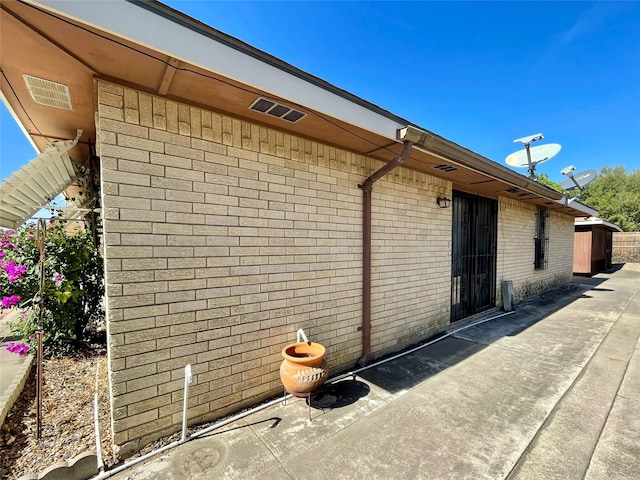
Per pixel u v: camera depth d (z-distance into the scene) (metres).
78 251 3.85
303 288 2.97
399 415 2.51
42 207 3.17
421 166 4.04
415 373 3.34
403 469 1.89
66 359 3.68
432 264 4.67
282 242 2.78
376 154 3.52
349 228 3.40
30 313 3.73
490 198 6.17
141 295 2.02
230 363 2.47
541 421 2.43
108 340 1.91
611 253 18.20
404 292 4.18
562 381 3.14
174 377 2.18
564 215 10.26
